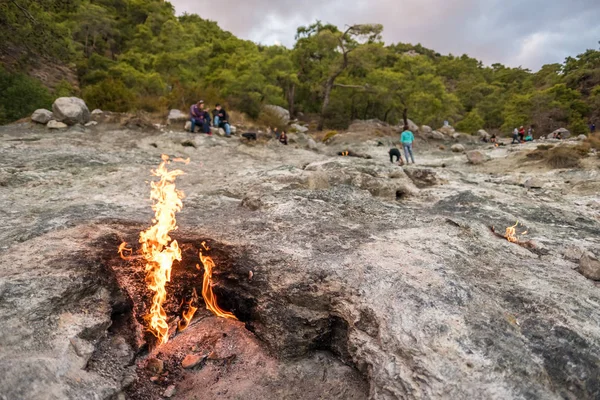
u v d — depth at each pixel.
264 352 3.93
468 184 9.81
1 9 16.42
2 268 3.72
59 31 18.94
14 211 5.82
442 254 4.48
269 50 42.03
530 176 11.42
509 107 51.91
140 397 3.33
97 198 6.67
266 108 28.84
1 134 11.99
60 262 3.92
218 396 3.45
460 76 87.56
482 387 2.66
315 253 4.45
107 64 36.28
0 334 2.88
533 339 3.08
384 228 5.45
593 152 14.78
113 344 3.53
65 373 2.80
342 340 3.80
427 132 29.02
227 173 9.70
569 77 68.75
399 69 42.56
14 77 16.50
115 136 13.26
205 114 15.34
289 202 6.30
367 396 3.34
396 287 3.65
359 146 21.55
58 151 10.20
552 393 2.68
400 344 3.08
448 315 3.25
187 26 60.66
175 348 3.99
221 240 4.80
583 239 5.70
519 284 3.92
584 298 3.68
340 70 34.66
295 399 3.40
